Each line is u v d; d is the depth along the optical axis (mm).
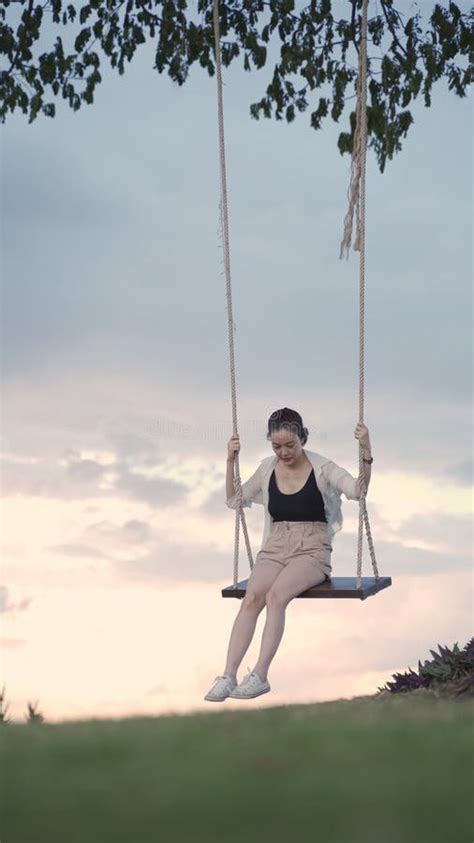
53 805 2818
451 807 2779
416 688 7230
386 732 3564
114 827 2674
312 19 8398
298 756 3205
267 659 5691
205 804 2789
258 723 3904
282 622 5766
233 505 6285
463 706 4648
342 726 3711
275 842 2578
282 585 5805
